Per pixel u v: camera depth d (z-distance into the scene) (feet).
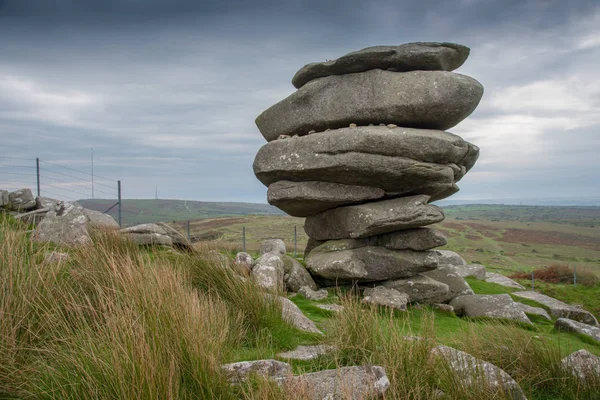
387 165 35.96
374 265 39.09
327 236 42.83
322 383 15.53
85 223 33.60
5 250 19.08
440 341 24.80
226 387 14.06
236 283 24.61
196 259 27.48
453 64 39.73
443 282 43.68
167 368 13.08
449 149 36.14
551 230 291.58
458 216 491.31
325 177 38.73
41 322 16.29
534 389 20.79
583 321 44.73
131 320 14.57
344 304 22.59
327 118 39.14
